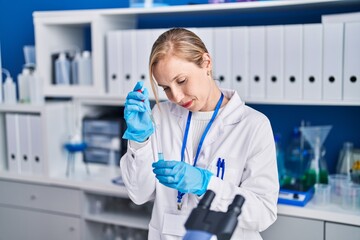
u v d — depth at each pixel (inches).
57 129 93.9
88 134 97.3
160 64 50.1
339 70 71.8
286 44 74.6
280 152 84.4
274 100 76.3
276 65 75.8
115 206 94.5
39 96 95.8
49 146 91.7
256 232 56.8
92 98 93.1
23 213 95.3
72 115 97.1
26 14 111.9
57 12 92.4
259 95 77.9
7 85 99.3
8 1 113.4
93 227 92.2
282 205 70.8
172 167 47.0
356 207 69.8
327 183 79.3
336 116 84.4
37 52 96.2
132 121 52.4
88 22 90.3
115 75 89.5
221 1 84.1
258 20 89.0
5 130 99.9
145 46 85.7
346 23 70.3
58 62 96.3
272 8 80.6
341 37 71.0
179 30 53.3
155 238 59.2
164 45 50.2
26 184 94.0
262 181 53.2
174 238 56.6
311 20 84.6
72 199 89.2
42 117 91.0
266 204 52.6
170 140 59.9
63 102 98.1
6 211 97.2
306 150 84.7
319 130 80.0
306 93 74.5
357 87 71.0
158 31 84.1
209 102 58.5
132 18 98.7
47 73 97.0
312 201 73.1
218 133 57.4
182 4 94.4
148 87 86.3
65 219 90.6
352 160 79.4
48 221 92.5
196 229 30.7
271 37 75.5
